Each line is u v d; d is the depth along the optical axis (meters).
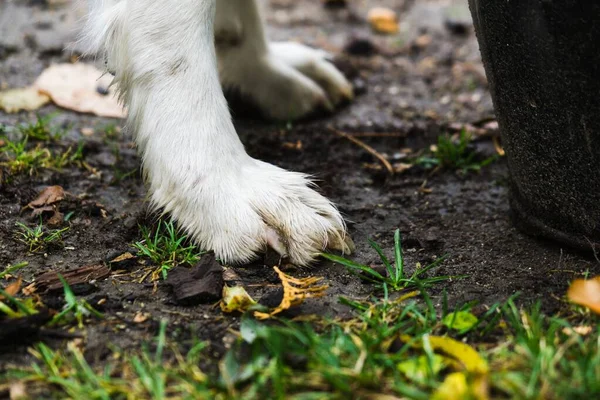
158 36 3.22
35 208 3.67
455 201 3.95
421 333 2.69
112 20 3.32
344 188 4.07
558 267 3.25
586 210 3.14
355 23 6.71
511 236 3.54
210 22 3.29
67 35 5.88
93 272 3.18
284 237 3.20
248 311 2.86
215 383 2.46
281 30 6.47
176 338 2.78
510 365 2.51
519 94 3.09
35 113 4.82
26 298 2.98
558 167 3.12
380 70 5.79
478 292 3.09
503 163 4.36
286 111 4.80
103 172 4.13
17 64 5.44
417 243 3.49
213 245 3.22
